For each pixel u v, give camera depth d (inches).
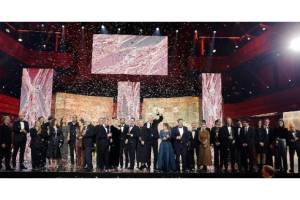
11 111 513.7
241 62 535.5
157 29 527.8
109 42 488.1
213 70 536.1
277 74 490.3
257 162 363.9
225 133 361.7
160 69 485.4
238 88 548.4
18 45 498.6
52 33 532.1
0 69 504.7
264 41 484.4
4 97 500.7
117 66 484.1
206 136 366.3
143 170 352.2
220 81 482.6
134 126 366.3
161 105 531.5
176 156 350.0
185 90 529.0
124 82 507.2
